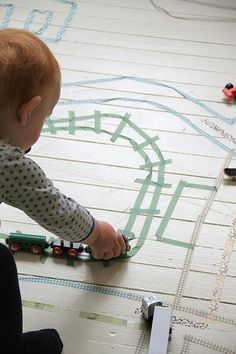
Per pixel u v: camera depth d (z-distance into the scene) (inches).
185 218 56.3
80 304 48.6
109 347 45.5
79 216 42.8
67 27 84.1
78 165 61.7
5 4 88.6
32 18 85.7
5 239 53.4
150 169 61.6
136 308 48.3
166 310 45.4
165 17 87.5
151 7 89.6
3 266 38.8
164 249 53.3
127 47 80.9
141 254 52.7
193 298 49.3
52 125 66.7
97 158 62.7
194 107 70.8
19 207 39.0
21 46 36.4
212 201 58.2
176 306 48.6
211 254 53.1
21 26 83.8
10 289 39.7
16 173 37.2
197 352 45.3
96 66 77.0
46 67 37.3
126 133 66.2
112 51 79.9
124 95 72.2
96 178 60.2
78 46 80.5
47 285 50.0
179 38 83.2
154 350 43.2
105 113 69.1
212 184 60.1
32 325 46.9
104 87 73.4
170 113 69.6
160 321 44.7
